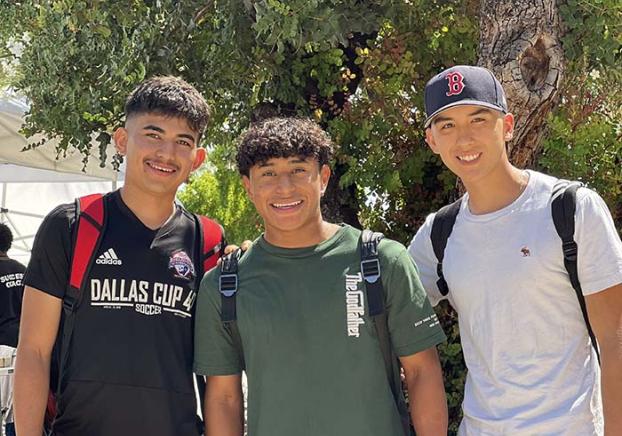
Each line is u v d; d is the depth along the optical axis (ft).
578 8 14.70
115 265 9.81
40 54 16.52
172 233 10.21
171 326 9.89
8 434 19.04
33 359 9.68
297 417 9.09
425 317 9.37
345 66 17.43
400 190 17.69
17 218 38.09
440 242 9.87
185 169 10.25
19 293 21.58
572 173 15.65
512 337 9.06
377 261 9.29
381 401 9.21
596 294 8.79
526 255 9.05
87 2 15.29
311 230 9.52
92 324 9.71
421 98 17.04
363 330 9.17
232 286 9.54
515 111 13.62
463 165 9.55
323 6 15.05
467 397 9.52
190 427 9.93
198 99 10.43
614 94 16.56
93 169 26.63
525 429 8.86
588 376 9.02
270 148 9.40
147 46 15.67
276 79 16.65
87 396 9.64
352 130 16.79
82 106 16.34
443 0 16.62
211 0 15.70
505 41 13.64
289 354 9.16
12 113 22.74
